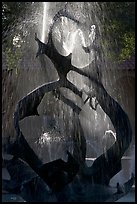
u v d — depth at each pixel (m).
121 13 17.05
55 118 15.95
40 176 8.95
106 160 8.99
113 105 9.09
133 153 11.05
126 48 17.27
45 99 16.30
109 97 9.12
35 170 8.98
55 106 16.17
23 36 17.31
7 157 9.16
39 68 18.05
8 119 15.71
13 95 18.83
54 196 8.89
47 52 9.09
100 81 9.12
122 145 9.04
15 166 9.06
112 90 18.61
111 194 8.94
